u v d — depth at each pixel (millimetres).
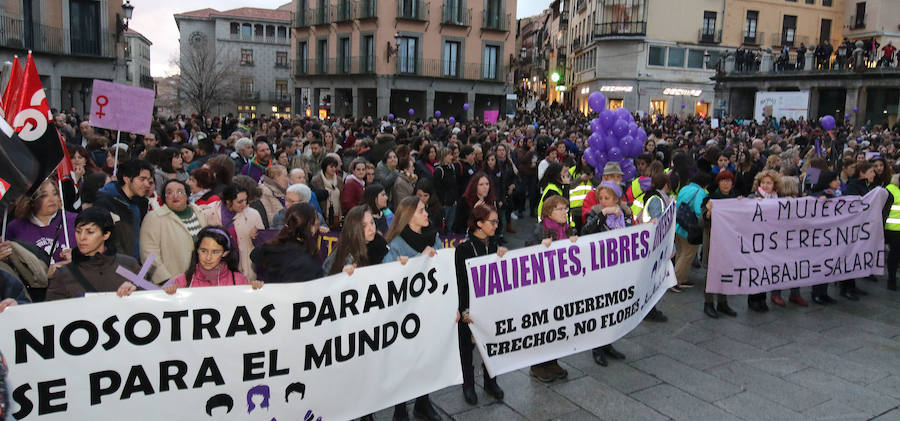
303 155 9469
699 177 7363
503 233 10617
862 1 46844
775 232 7074
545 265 4887
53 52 26578
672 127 27312
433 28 37969
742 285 6961
